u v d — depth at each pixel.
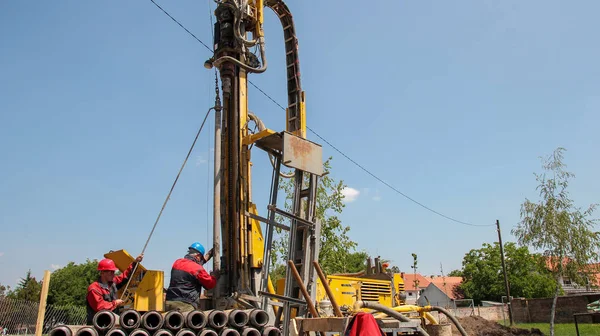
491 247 56.62
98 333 6.04
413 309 9.45
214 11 10.52
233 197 9.33
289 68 11.50
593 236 14.45
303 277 8.23
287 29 11.80
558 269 14.70
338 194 22.23
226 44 10.00
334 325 6.33
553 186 14.86
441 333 9.48
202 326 6.51
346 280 11.09
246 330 6.71
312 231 8.56
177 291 7.54
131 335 6.07
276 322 8.51
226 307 8.56
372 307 6.79
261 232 9.78
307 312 7.92
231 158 9.52
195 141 9.59
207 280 7.67
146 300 8.79
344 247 21.58
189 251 8.21
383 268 12.97
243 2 10.30
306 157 8.84
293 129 10.95
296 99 11.16
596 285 15.52
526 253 53.03
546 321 34.38
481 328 22.89
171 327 6.35
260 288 9.18
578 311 32.31
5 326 13.67
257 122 10.26
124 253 9.47
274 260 20.33
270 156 9.86
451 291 65.75
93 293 6.71
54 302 55.25
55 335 5.79
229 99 9.81
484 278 55.19
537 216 14.80
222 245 9.28
